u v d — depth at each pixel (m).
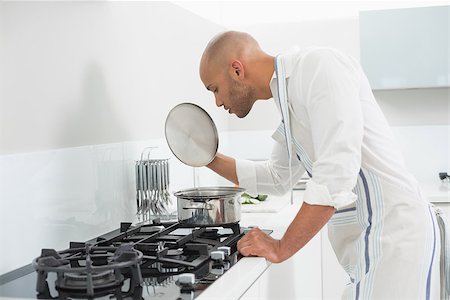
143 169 2.19
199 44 3.26
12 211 1.59
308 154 1.86
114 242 1.80
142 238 1.83
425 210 1.78
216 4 3.81
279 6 3.94
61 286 1.36
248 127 3.96
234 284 1.35
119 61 2.25
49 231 1.75
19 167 1.62
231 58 1.83
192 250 1.69
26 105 1.68
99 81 2.10
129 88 2.33
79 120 1.95
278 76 1.76
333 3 3.88
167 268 1.54
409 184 1.78
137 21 2.42
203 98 3.31
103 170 2.09
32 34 1.72
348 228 1.93
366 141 1.76
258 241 1.67
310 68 1.67
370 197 1.79
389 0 3.89
